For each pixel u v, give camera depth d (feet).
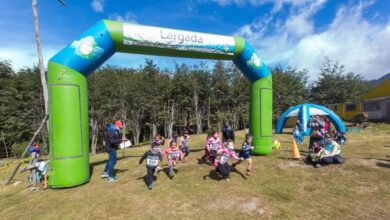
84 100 23.97
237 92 104.88
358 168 25.44
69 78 22.75
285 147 40.32
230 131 36.04
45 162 24.41
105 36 23.90
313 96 124.77
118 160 35.35
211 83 105.81
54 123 22.61
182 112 107.24
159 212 17.24
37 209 18.79
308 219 15.64
